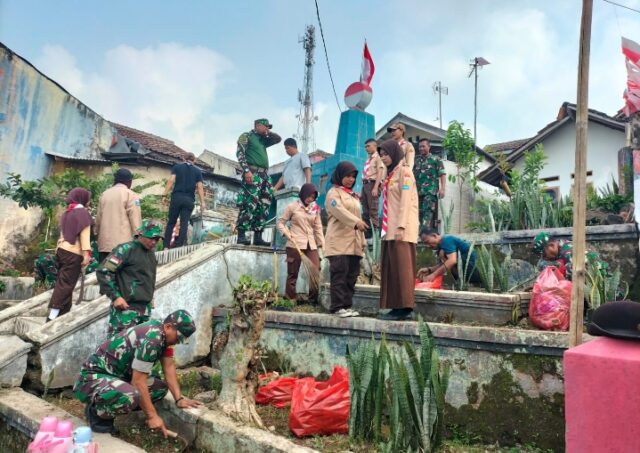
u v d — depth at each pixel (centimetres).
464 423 369
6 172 1445
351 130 1019
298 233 617
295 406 360
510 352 359
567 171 1451
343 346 462
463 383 376
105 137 1705
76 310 505
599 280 448
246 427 352
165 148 1986
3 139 1445
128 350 370
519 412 348
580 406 210
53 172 1552
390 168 477
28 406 415
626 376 200
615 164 1345
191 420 377
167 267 577
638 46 703
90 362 378
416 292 476
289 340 505
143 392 362
